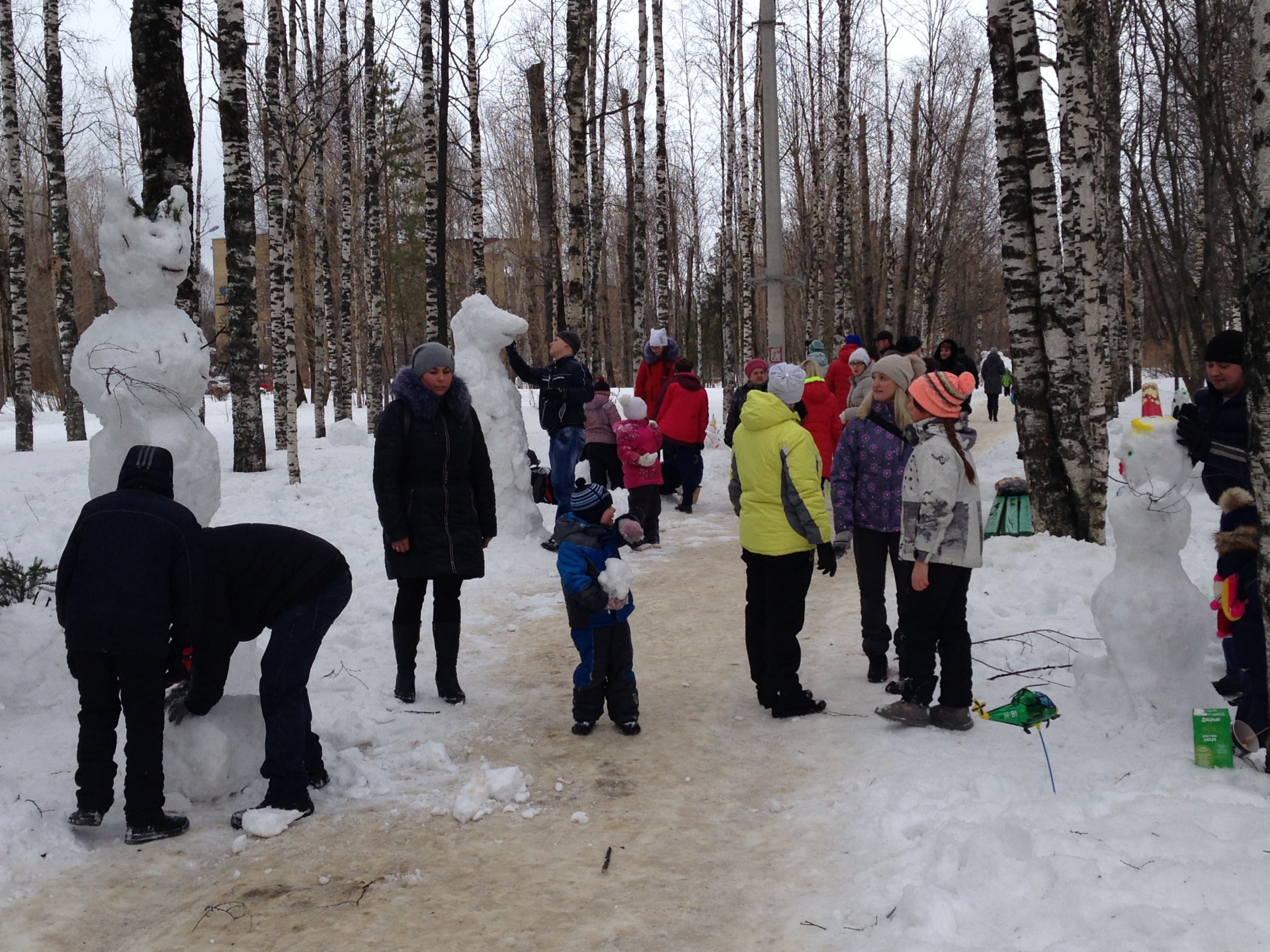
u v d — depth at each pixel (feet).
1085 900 10.02
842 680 19.38
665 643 22.71
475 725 17.48
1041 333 28.37
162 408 15.58
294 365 38.11
